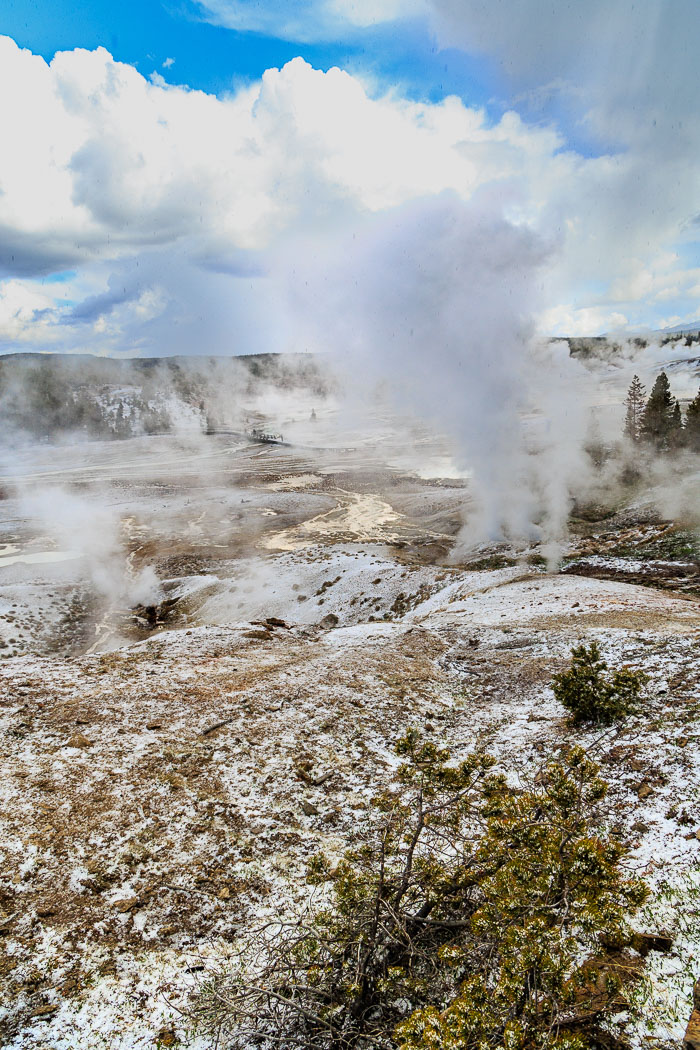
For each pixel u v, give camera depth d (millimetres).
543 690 13141
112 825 8344
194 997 5570
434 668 15883
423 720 12414
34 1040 5227
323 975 5016
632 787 7797
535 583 27188
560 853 4688
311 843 7988
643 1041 4059
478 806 8344
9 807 8703
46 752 10461
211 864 7574
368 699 13281
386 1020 4781
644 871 5910
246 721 11961
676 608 19828
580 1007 4301
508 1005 3906
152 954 6148
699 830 6344
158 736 11172
